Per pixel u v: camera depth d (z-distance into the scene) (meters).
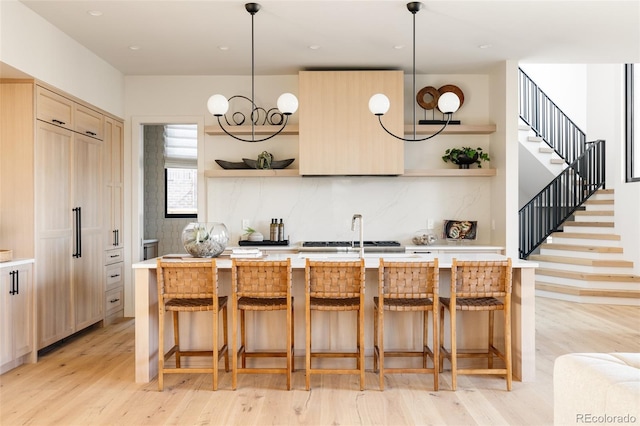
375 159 5.39
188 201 7.59
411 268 3.40
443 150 5.93
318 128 5.40
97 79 5.16
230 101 5.88
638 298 6.46
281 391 3.45
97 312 5.22
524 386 3.54
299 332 3.89
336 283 3.42
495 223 5.69
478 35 4.53
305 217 5.90
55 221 4.41
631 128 7.04
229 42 4.70
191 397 3.34
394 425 2.90
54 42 4.30
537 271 7.45
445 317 3.94
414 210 5.91
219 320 3.94
